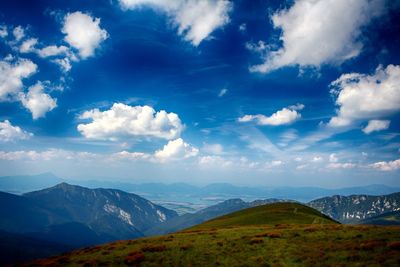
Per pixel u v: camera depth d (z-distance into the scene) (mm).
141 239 57938
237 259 36844
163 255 40719
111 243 57344
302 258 34375
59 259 44375
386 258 30406
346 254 33469
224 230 60719
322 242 40500
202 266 35344
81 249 53844
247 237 48344
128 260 39062
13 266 44656
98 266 38250
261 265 33688
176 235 58281
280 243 42219
